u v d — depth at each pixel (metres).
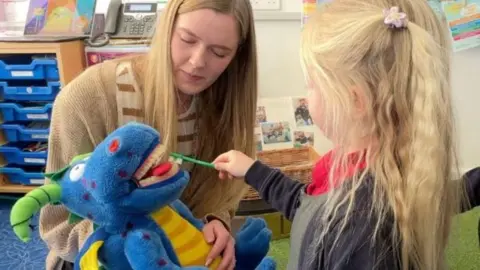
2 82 2.12
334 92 0.70
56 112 0.97
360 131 0.71
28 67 2.08
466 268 1.77
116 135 0.73
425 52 0.67
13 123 2.22
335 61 0.70
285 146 2.35
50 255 1.05
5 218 2.21
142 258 0.71
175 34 0.93
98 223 0.76
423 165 0.67
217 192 1.09
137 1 2.35
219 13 0.91
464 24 2.34
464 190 0.84
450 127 0.71
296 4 2.38
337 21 0.72
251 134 1.10
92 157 0.74
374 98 0.69
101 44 2.15
